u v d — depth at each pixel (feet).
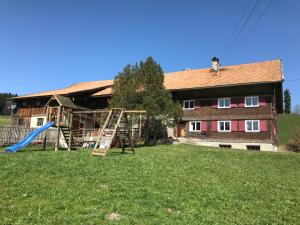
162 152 75.72
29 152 67.77
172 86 138.92
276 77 117.08
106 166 49.47
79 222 25.45
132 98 100.32
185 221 27.50
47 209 27.84
